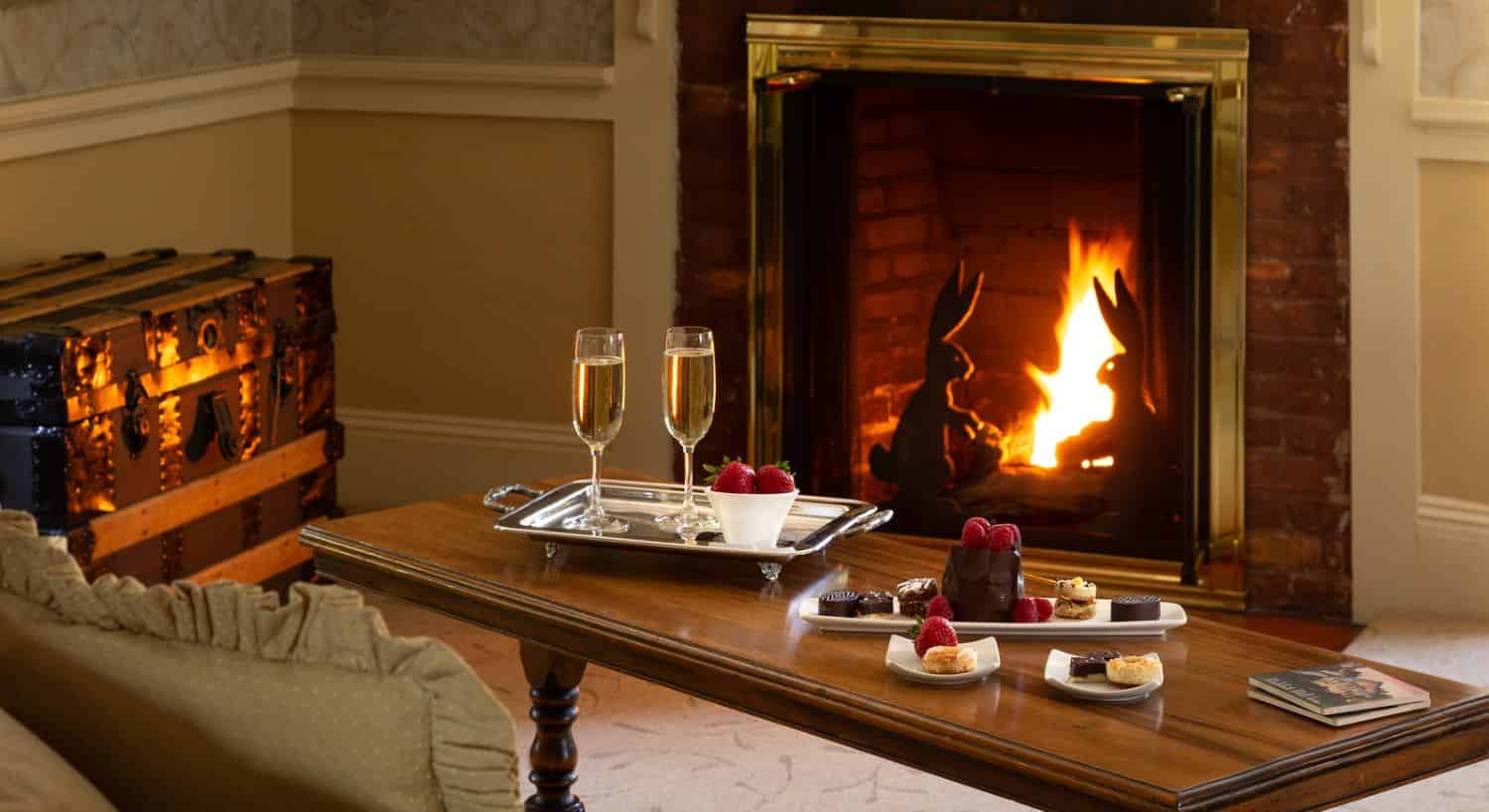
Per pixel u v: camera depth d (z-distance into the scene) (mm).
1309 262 3885
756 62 4199
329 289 3955
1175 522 4074
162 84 4195
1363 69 3770
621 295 4449
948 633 1994
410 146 4645
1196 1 3885
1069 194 4102
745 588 2287
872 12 4109
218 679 1526
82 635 1605
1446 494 3854
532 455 4652
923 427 4234
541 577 2318
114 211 4156
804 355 4324
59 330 3141
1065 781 1726
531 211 4555
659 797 2977
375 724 1457
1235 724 1839
